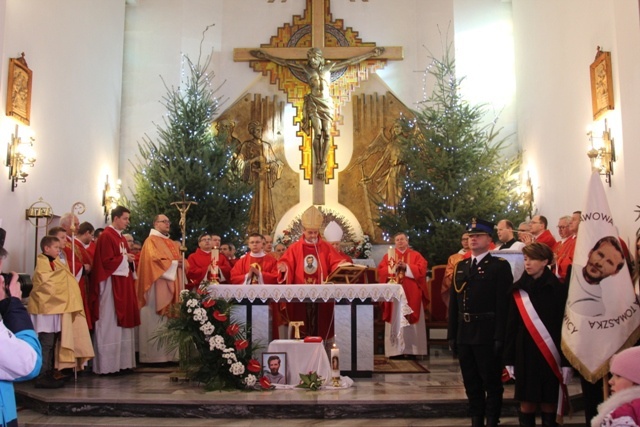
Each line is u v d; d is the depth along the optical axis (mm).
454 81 13578
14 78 8961
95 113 12453
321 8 15219
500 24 14523
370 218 14477
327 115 14508
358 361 7910
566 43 10859
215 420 6418
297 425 6184
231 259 11148
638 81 8406
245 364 7328
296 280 8461
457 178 12867
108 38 13234
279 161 14844
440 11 14906
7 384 3148
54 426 6188
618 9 8805
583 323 5309
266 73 15133
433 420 6379
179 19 14602
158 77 14359
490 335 5805
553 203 11641
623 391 2820
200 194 12828
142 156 13727
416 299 10117
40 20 9961
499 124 14102
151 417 6543
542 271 5625
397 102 14898
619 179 8820
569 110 10773
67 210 10992
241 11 15367
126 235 10414
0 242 3508
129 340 8695
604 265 5352
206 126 13586
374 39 15219
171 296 9117
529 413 5586
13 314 3324
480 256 6016
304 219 8602
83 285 8352
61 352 7414
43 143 10062
